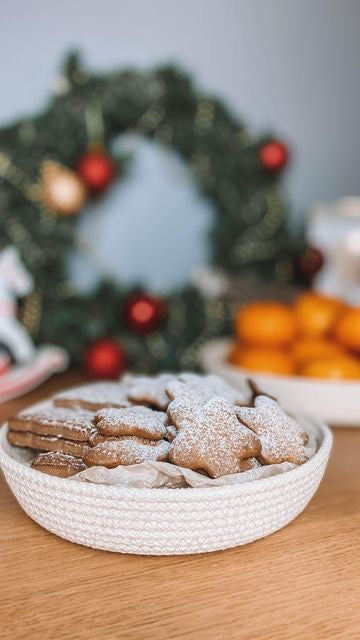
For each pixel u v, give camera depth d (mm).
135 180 1272
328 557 737
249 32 1313
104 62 1243
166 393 786
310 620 636
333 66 1381
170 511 686
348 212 1219
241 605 658
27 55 1210
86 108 1162
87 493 691
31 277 1166
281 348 1051
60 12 1215
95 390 827
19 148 1140
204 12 1281
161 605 656
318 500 813
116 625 624
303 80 1362
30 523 773
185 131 1214
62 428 754
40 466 736
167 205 1297
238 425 741
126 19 1244
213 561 730
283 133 1361
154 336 1230
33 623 625
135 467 711
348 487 835
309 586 695
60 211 1154
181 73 1201
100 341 1139
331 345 1034
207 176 1246
